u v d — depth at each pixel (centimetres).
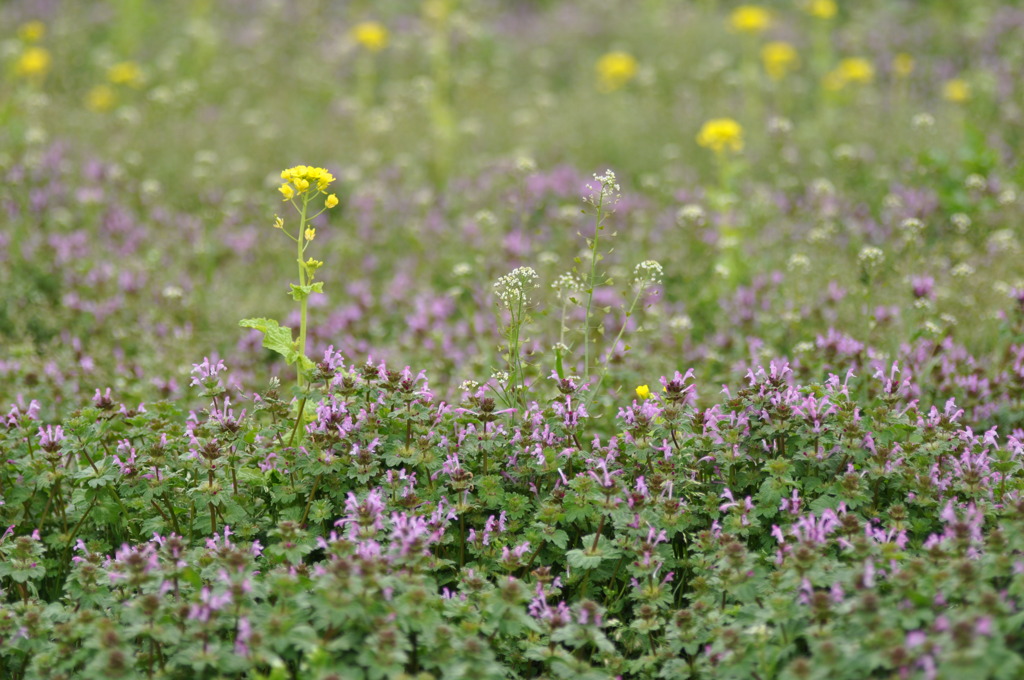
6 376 861
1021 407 747
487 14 2427
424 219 1294
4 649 507
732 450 618
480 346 956
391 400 616
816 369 817
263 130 1567
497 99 1808
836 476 589
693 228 1120
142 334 982
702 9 2305
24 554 571
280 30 2211
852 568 502
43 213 1246
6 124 1513
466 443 627
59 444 626
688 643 509
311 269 668
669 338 958
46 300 1055
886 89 1800
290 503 625
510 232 1222
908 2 2239
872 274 890
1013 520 518
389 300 1089
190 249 1195
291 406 688
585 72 1984
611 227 1209
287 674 469
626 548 563
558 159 1527
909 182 1265
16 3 2161
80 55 1956
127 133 1512
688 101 1762
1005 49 1850
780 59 1686
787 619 483
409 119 1656
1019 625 457
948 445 606
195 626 485
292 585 495
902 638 446
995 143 1387
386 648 469
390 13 2339
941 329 865
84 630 498
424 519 588
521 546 561
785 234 1190
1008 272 1005
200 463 603
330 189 1384
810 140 1512
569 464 637
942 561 498
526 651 519
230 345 997
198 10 2133
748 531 566
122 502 642
